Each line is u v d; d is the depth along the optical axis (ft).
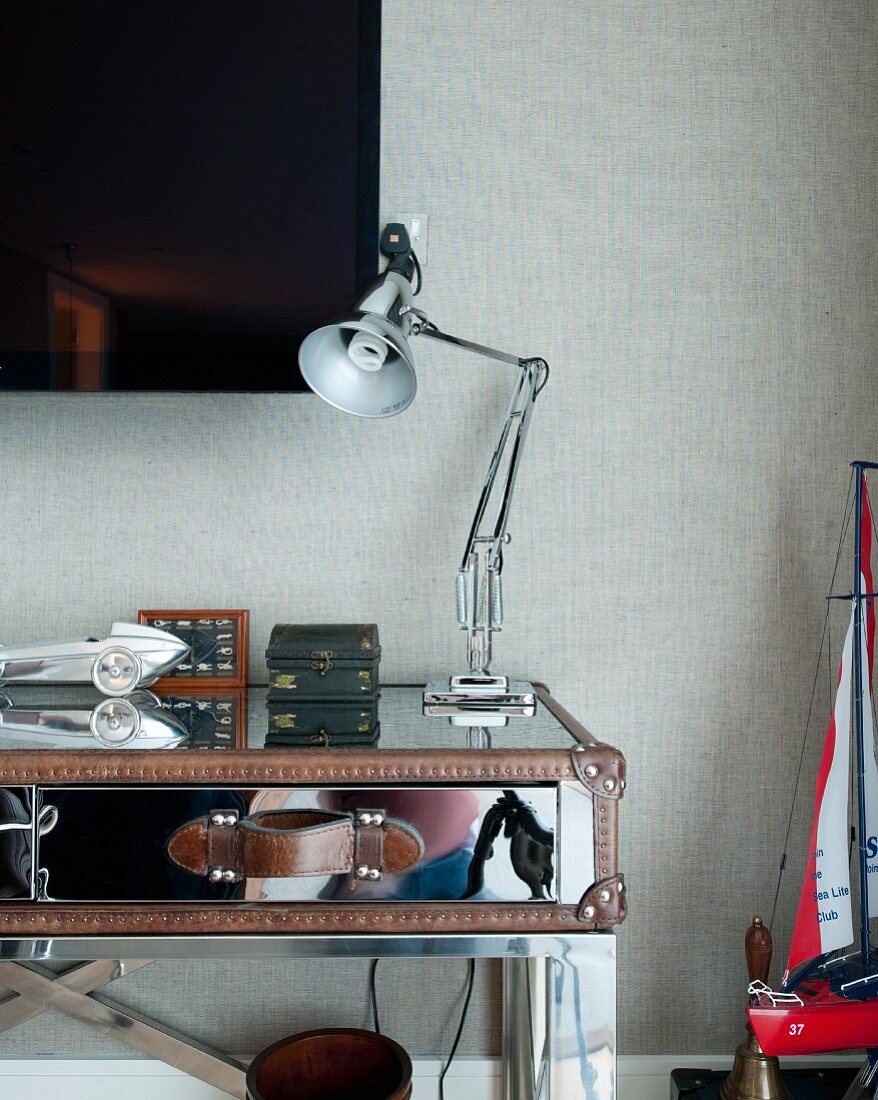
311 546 5.09
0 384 4.55
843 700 4.38
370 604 5.10
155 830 3.27
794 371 5.15
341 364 3.95
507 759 3.29
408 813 3.29
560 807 3.31
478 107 5.08
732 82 5.12
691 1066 5.09
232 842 3.25
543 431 5.11
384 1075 4.26
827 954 4.38
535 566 5.11
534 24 5.08
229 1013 5.07
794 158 5.13
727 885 5.13
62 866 3.27
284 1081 4.27
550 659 5.11
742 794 5.14
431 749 3.32
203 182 4.54
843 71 5.13
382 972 5.07
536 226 5.09
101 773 3.26
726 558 5.14
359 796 3.28
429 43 5.06
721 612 5.14
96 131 4.53
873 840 4.40
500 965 5.07
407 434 5.10
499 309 5.08
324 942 3.25
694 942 5.13
